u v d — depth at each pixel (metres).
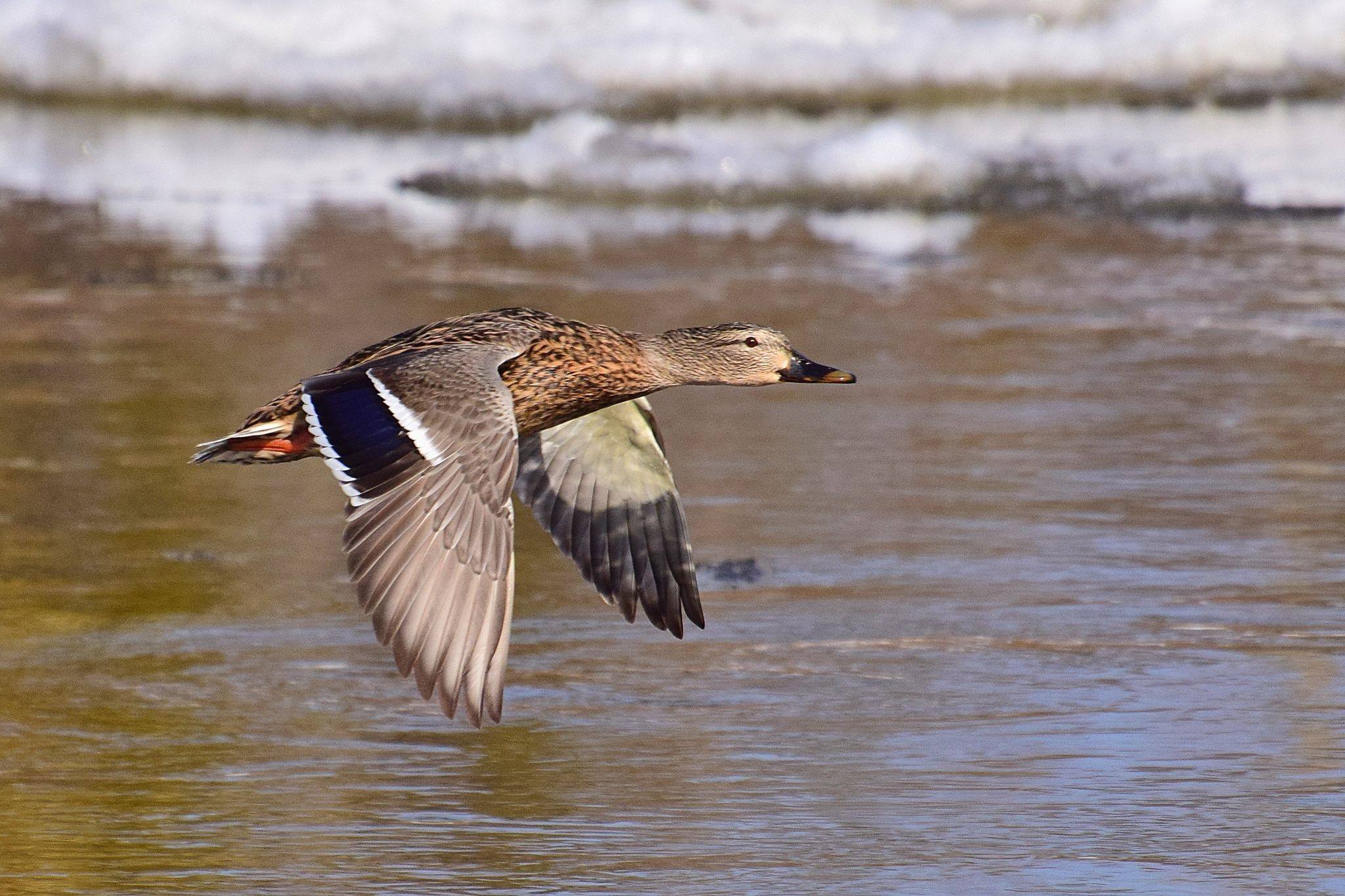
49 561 12.34
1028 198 24.77
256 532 13.02
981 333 18.16
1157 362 17.20
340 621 11.53
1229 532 13.00
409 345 8.71
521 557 12.76
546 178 25.11
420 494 7.09
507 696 10.42
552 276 20.05
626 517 9.19
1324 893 8.34
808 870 8.48
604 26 32.41
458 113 30.44
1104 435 15.12
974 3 34.91
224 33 31.59
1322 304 19.27
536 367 9.04
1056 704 10.30
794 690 10.50
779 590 11.96
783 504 13.53
